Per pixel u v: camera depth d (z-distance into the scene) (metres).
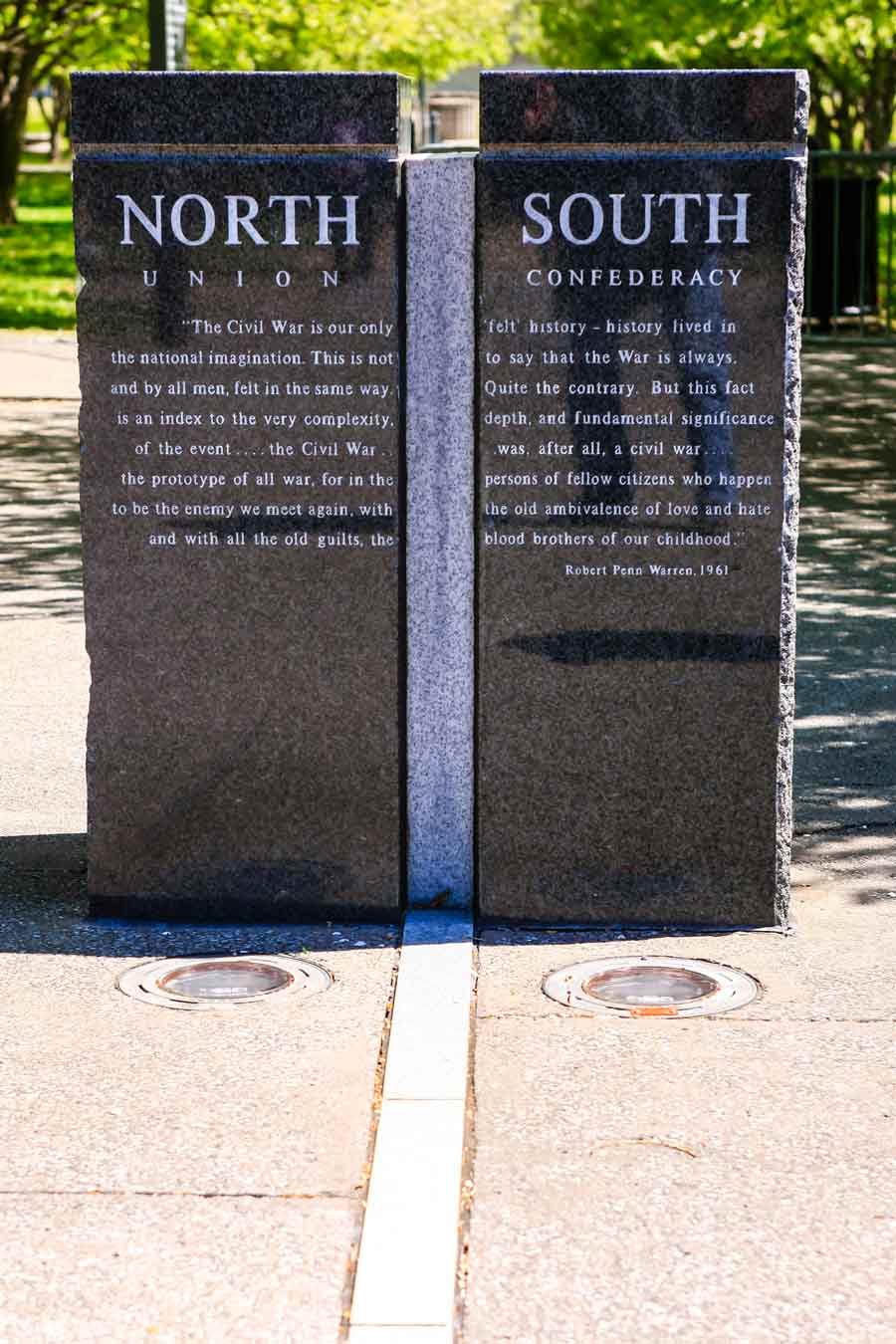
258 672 5.53
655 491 5.36
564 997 5.04
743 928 5.58
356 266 5.29
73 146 5.27
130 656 5.55
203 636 5.52
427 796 5.67
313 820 5.59
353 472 5.40
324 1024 4.84
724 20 23.41
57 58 35.00
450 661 5.59
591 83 5.16
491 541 5.41
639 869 5.57
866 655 8.89
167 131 5.25
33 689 8.42
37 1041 4.75
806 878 6.05
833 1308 3.55
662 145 5.19
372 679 5.50
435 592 5.55
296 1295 3.59
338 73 5.20
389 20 27.41
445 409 5.45
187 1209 3.91
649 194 5.21
